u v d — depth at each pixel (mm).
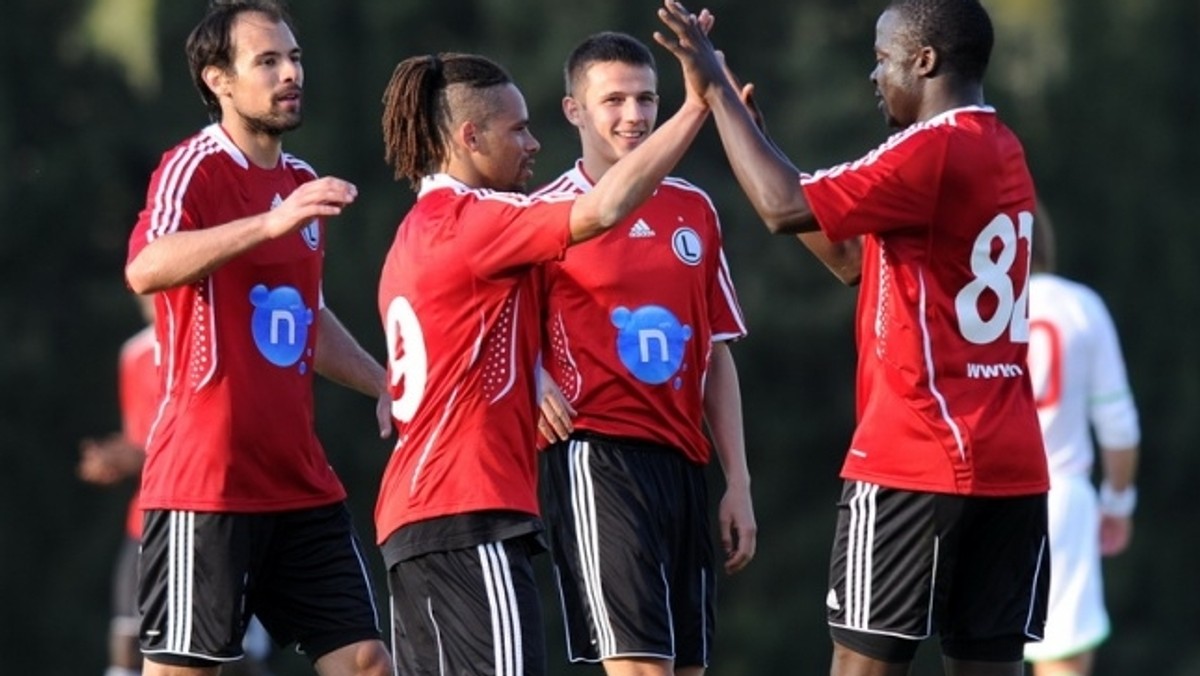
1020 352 26062
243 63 27516
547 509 28828
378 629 28547
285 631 28641
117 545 97312
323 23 98438
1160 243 105500
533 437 26469
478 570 25859
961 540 25922
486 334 25906
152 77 101562
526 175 26719
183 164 27344
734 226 97312
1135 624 102562
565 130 95688
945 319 25484
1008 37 106312
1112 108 105938
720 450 29453
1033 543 26312
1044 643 37312
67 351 100125
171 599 27719
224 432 27438
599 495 28125
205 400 27453
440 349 25938
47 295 101062
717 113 24812
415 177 26891
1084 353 37125
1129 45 106562
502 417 26078
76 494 99500
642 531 28000
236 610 27734
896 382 25688
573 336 28375
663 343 28344
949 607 26438
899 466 25672
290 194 27703
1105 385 37469
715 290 29266
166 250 25969
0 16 100500
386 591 91062
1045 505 26422
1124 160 105688
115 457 39688
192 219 27156
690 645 28797
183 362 27516
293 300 27844
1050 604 37250
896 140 25234
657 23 98000
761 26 101938
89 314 100312
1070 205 105875
